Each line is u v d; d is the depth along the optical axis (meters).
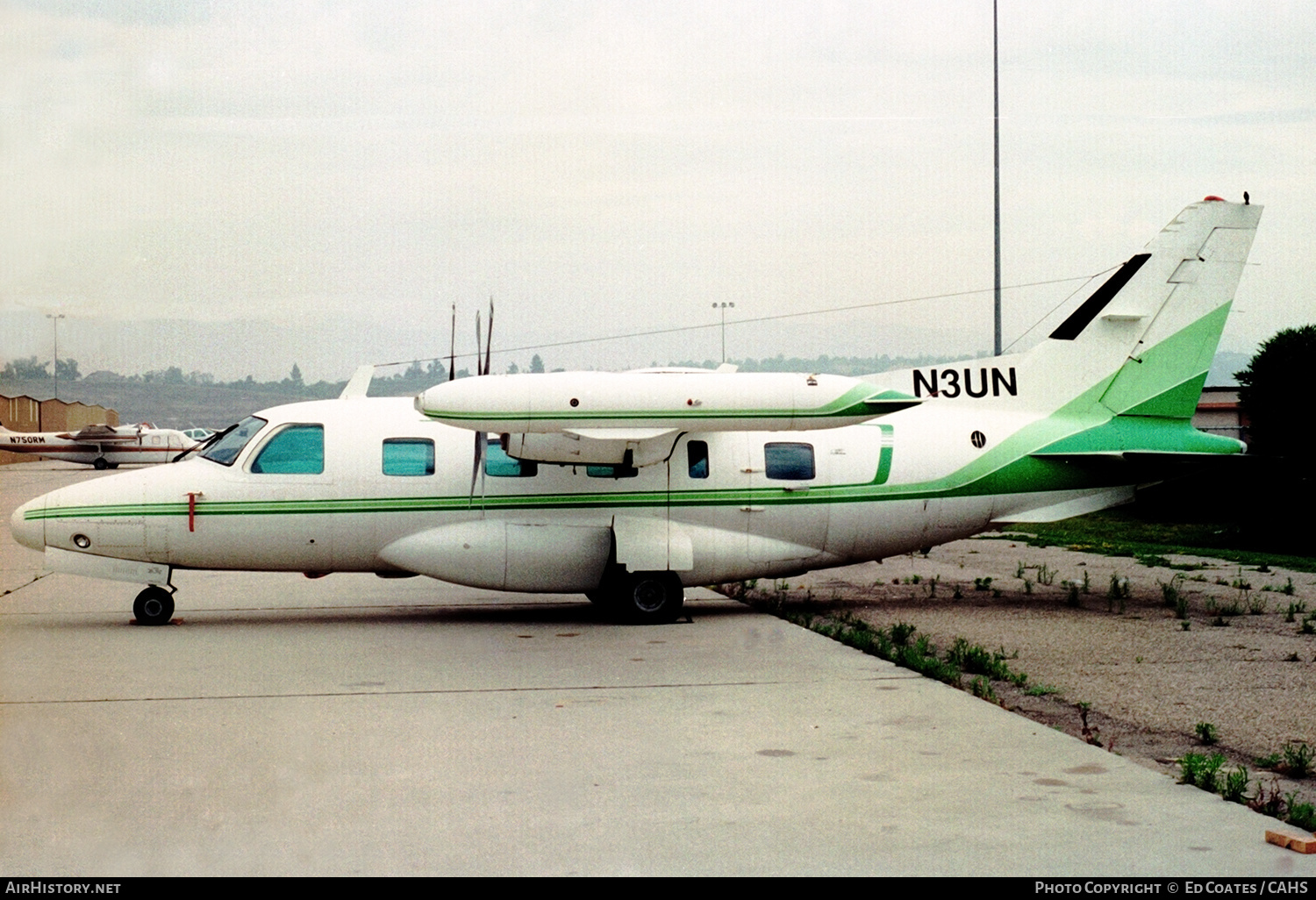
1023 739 8.41
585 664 11.28
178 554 13.76
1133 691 10.11
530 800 7.03
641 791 7.20
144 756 7.97
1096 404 15.55
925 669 10.75
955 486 15.02
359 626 13.73
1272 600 15.32
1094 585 17.06
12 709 9.39
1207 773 7.37
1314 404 21.39
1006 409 15.45
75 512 13.60
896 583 17.59
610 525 14.06
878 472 14.78
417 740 8.39
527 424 12.88
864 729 8.70
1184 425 15.70
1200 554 21.00
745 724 8.88
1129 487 15.62
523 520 14.00
